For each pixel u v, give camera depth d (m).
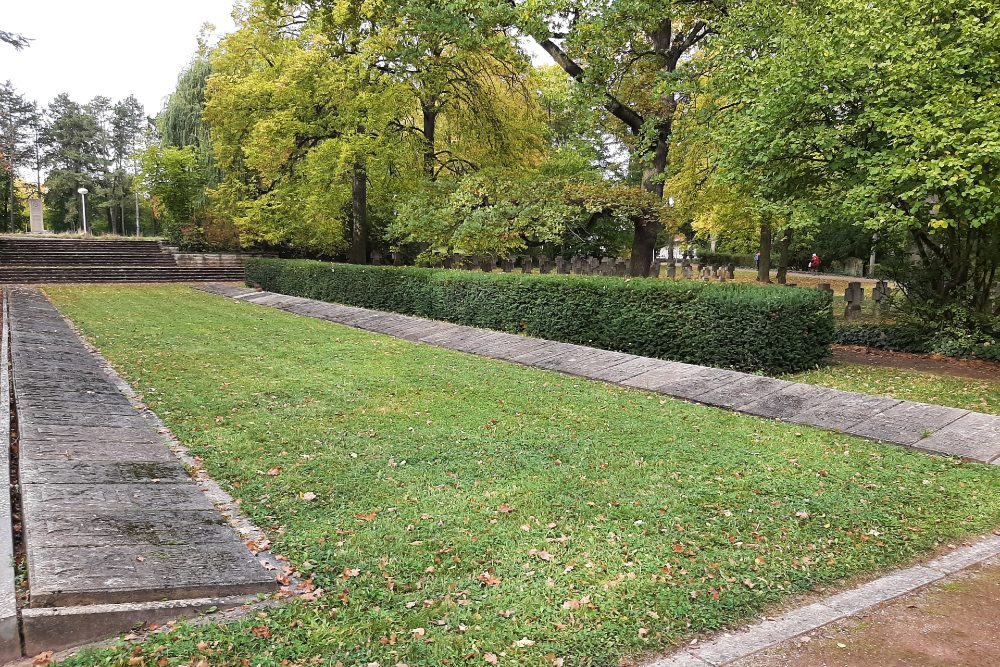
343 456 5.73
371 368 9.91
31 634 2.92
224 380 8.84
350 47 18.83
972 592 3.66
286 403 7.65
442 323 14.42
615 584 3.60
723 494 4.97
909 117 8.77
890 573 3.90
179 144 35.09
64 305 17.56
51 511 4.02
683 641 3.12
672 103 15.59
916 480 5.38
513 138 20.17
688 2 14.19
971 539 4.38
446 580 3.62
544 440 6.29
